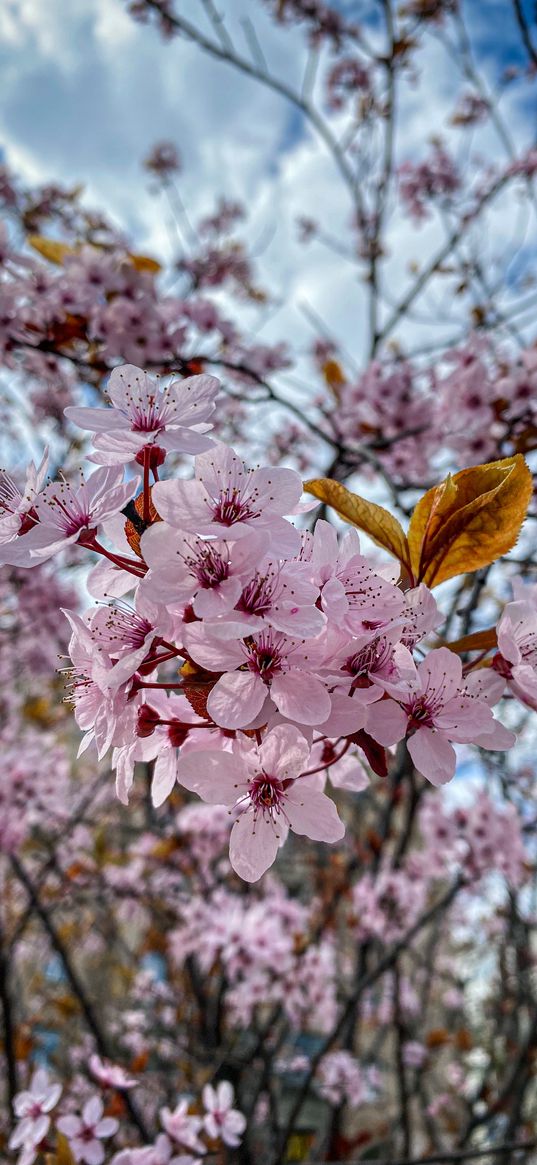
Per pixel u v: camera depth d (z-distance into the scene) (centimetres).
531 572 365
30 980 909
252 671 125
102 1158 284
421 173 738
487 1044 812
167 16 575
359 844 650
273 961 516
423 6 592
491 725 134
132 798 730
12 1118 461
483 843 543
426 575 159
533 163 642
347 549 142
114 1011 899
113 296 373
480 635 150
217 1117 342
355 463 378
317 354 788
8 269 373
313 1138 604
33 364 408
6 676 742
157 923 757
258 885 714
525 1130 761
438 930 839
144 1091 608
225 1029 665
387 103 630
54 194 565
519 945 676
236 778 135
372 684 128
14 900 680
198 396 150
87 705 150
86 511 143
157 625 127
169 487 130
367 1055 738
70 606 623
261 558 125
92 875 693
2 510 169
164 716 150
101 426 144
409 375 497
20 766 605
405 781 612
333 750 163
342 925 752
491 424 375
